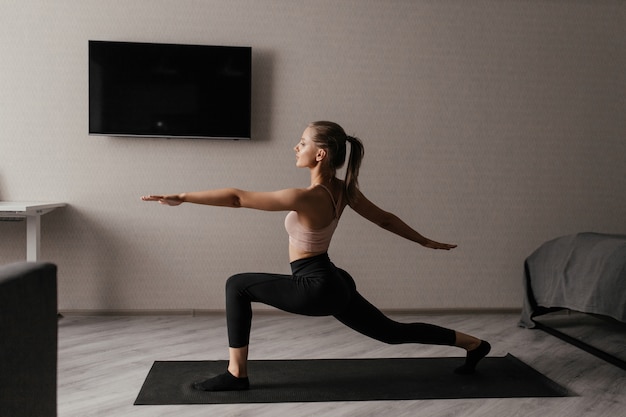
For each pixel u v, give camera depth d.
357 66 4.20
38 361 1.38
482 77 4.30
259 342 3.43
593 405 2.46
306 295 2.47
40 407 1.39
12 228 4.01
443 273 4.32
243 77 4.03
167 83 3.99
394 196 4.27
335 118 4.20
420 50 4.24
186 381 2.67
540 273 3.83
